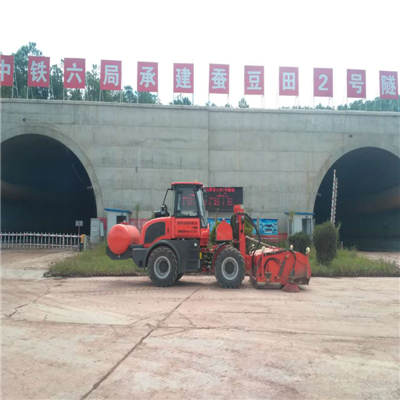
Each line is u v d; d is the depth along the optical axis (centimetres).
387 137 2192
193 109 2122
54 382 377
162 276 959
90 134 2083
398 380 389
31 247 2006
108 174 2067
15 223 2691
